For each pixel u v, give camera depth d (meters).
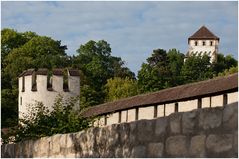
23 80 62.22
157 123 11.55
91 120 23.81
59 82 60.91
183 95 37.75
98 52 121.69
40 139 17.98
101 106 47.56
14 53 105.81
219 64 135.88
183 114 10.79
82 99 47.00
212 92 34.72
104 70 114.56
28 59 101.62
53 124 23.77
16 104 84.44
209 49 170.00
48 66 103.94
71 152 15.98
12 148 19.91
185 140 10.69
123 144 12.84
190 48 170.88
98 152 14.28
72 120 23.30
